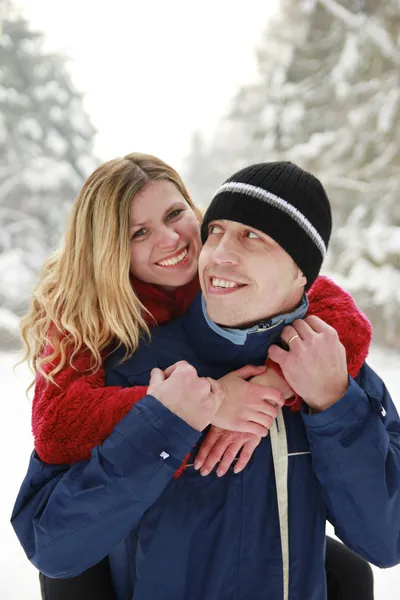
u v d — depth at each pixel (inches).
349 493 33.4
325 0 316.8
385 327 300.5
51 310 40.6
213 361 37.3
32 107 402.0
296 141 347.9
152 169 43.0
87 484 30.8
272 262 32.0
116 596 39.2
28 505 33.7
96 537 30.9
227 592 34.1
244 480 34.6
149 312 38.9
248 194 32.5
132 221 40.3
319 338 33.2
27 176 379.6
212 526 33.9
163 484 30.8
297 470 35.7
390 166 305.7
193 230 42.8
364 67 294.4
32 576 90.4
